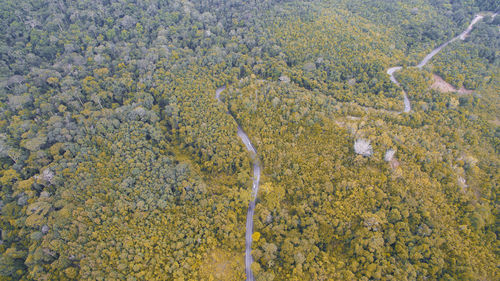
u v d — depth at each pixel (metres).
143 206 117.62
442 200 118.81
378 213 113.75
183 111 157.25
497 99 169.50
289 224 119.06
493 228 115.19
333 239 114.50
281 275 107.12
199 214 119.56
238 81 176.75
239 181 135.88
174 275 101.50
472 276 99.50
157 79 170.00
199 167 141.62
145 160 133.38
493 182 127.50
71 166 123.44
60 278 98.44
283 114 151.00
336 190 122.94
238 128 159.75
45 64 165.38
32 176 120.75
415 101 165.75
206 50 193.62
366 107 162.50
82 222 109.06
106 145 136.50
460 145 142.50
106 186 121.56
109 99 161.50
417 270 102.81
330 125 141.75
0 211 110.94
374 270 102.69
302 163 133.75
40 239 104.12
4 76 153.12
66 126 136.50
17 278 98.62
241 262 112.94
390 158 128.00
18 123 133.75
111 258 102.12
